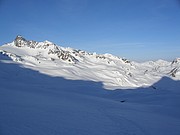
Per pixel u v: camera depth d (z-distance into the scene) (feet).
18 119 68.64
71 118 80.64
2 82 203.00
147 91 237.86
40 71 401.29
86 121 79.05
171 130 78.28
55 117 78.64
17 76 326.44
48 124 67.92
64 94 170.09
